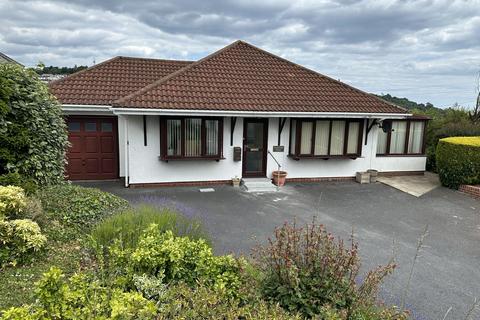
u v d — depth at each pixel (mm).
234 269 4215
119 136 12391
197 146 11414
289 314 3467
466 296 5266
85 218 6332
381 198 10984
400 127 14086
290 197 10836
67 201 6637
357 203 10391
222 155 11672
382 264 6262
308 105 12016
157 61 15344
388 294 5207
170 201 9367
